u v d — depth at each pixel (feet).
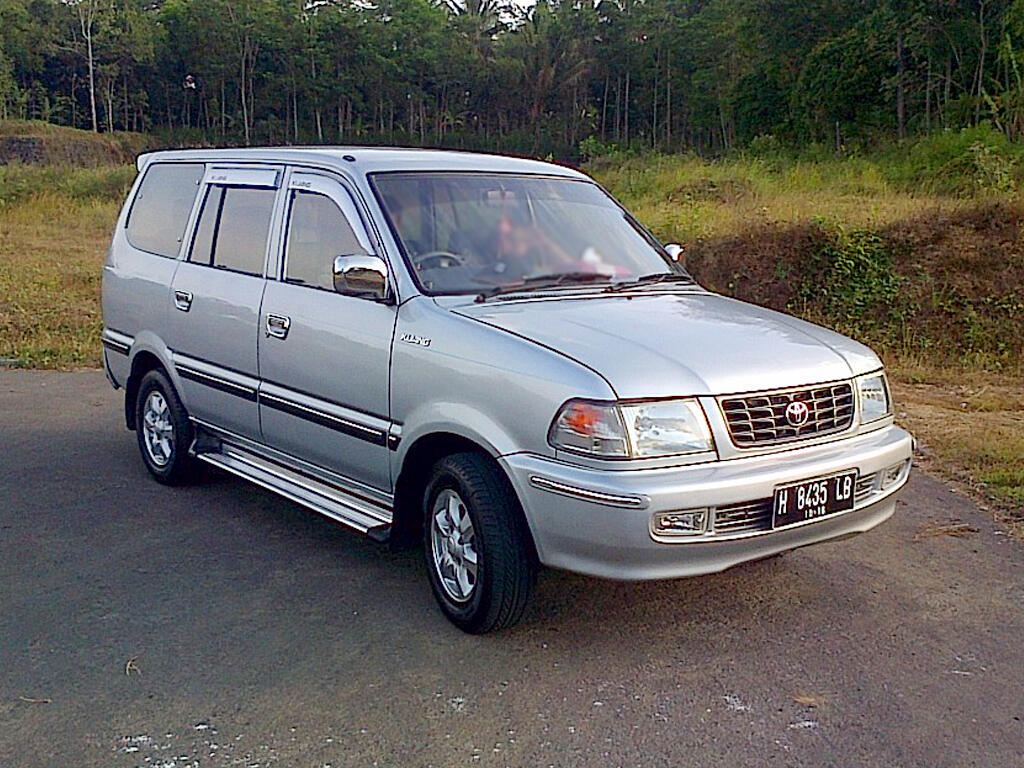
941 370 34.09
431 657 13.69
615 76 231.09
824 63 112.16
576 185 18.38
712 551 12.64
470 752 11.46
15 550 17.51
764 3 128.88
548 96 236.22
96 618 14.85
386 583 16.19
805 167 69.31
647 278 16.89
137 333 21.26
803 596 15.74
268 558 17.24
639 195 63.36
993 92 89.04
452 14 255.29
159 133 252.21
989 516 19.51
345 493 16.63
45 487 21.02
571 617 14.89
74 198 85.76
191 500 20.29
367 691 12.78
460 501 14.10
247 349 17.84
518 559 13.42
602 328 13.87
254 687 12.87
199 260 19.54
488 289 15.37
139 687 12.86
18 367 33.63
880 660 13.71
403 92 247.09
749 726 12.03
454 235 15.94
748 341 13.96
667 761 11.30
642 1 227.20
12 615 14.93
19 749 11.48
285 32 244.63
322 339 16.08
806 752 11.50
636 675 13.23
